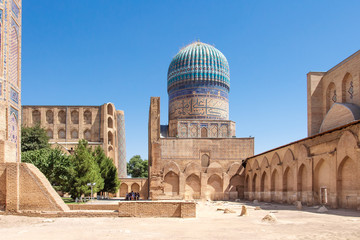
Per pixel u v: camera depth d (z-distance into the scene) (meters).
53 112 61.78
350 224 15.05
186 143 45.78
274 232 12.94
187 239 11.40
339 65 33.72
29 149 46.38
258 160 41.09
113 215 18.55
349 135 22.12
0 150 20.06
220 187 45.22
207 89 53.34
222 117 53.56
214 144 46.16
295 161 30.58
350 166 22.55
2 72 22.19
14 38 24.11
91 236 12.09
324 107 36.38
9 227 14.74
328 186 25.42
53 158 34.28
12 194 19.47
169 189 44.34
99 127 61.62
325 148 25.73
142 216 18.44
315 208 24.92
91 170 35.16
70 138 61.41
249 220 17.34
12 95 23.39
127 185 64.75
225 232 13.01
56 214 18.58
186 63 54.16
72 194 34.50
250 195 43.19
